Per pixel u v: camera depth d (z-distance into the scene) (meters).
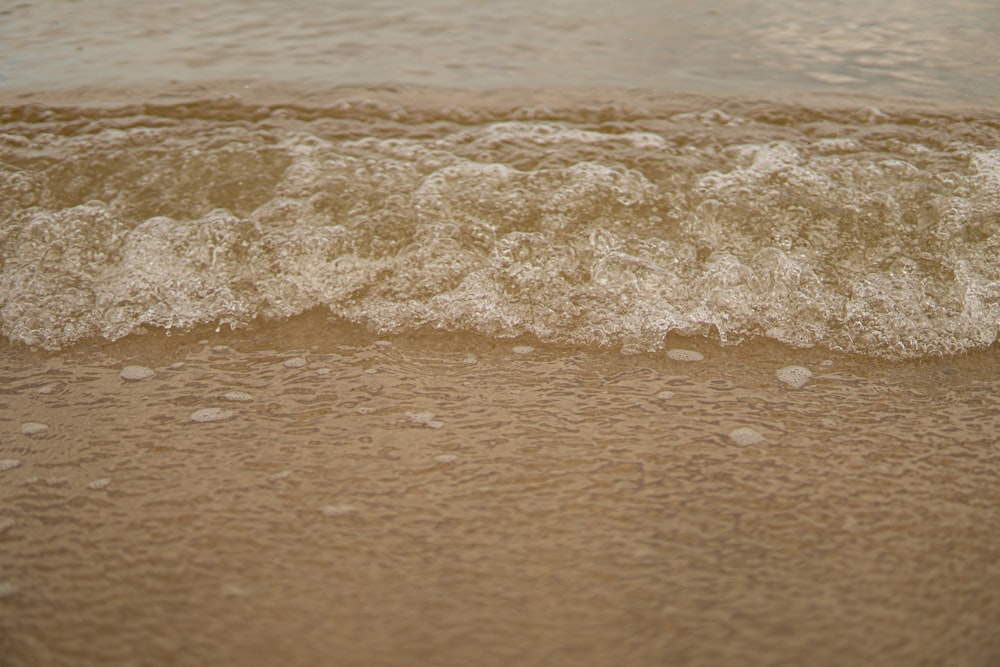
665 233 2.68
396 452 2.03
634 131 3.05
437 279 2.60
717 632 1.53
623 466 1.98
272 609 1.58
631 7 4.32
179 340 2.47
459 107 3.19
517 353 2.42
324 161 2.90
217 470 1.96
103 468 1.97
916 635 1.53
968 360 2.39
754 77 3.47
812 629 1.54
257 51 3.71
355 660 1.47
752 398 2.23
